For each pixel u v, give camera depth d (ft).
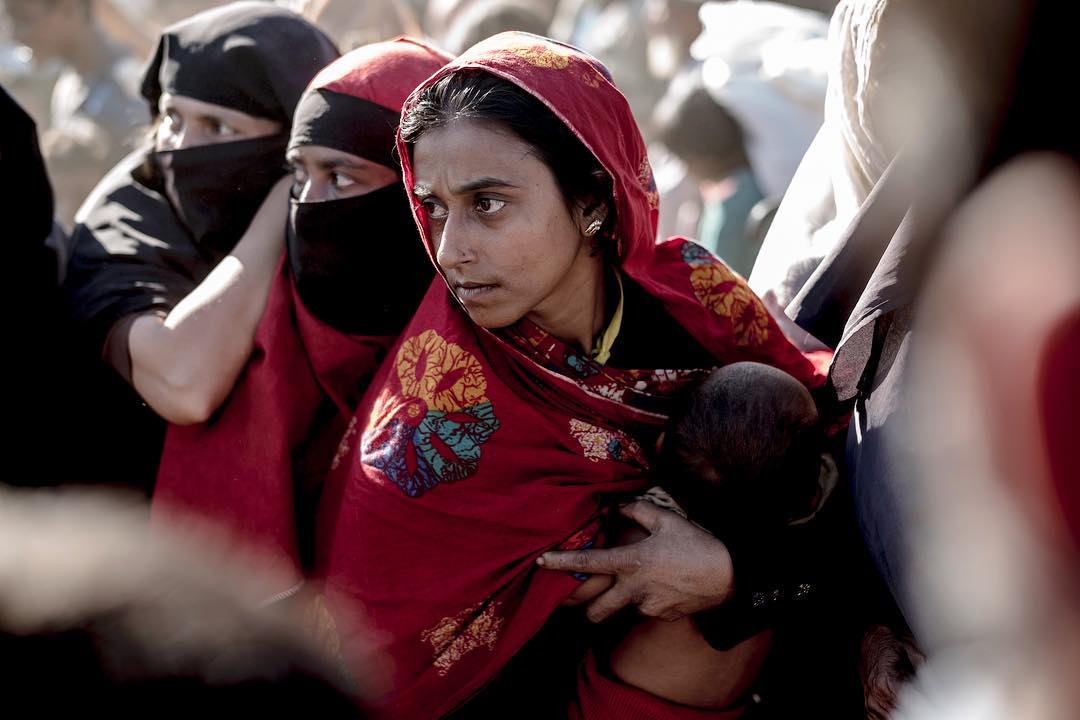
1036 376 2.73
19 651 2.25
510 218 5.57
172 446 7.20
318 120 6.60
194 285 7.60
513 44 5.77
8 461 7.22
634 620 6.20
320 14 10.69
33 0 12.76
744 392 5.80
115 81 13.00
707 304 6.52
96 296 7.41
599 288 6.23
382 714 5.97
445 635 6.14
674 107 13.04
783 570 5.98
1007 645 2.98
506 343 6.11
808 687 6.61
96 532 2.52
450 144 5.52
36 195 7.47
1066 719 2.75
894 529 5.19
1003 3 4.02
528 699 6.54
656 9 16.83
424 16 18.60
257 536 6.85
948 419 3.04
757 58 12.45
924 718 4.79
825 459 6.13
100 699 2.24
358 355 6.98
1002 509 2.89
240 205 7.51
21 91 14.75
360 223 6.64
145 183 7.80
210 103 7.34
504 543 6.10
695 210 14.24
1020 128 4.01
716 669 6.19
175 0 16.74
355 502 6.26
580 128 5.60
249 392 6.99
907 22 5.24
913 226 5.16
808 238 7.07
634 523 6.14
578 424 6.23
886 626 6.16
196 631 2.38
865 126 6.00
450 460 6.11
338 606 6.28
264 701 2.35
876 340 5.64
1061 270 2.79
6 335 7.29
